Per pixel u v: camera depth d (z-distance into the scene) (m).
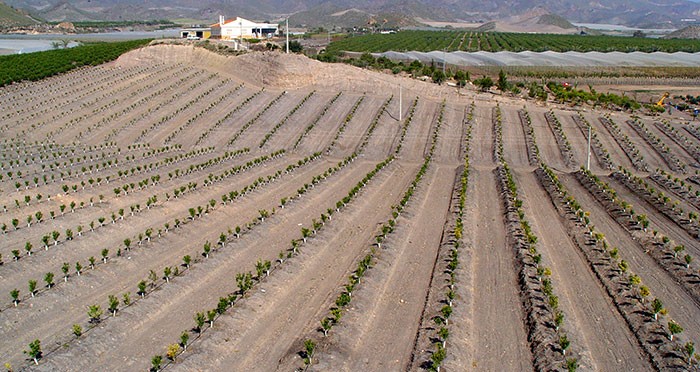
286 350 27.50
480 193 54.72
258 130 79.44
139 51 117.69
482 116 85.31
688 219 46.38
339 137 76.25
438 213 48.50
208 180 56.25
